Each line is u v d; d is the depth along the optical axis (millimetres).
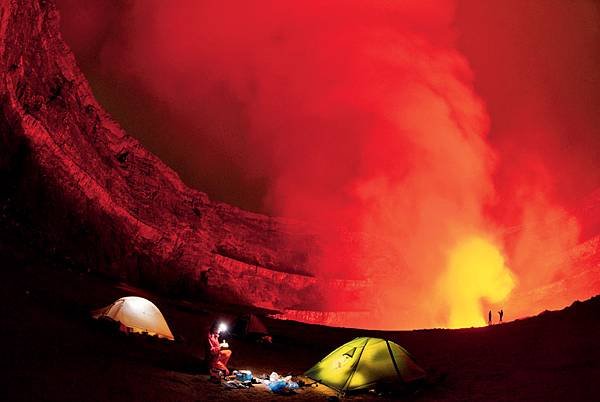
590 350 13297
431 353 17031
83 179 35906
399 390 11047
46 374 8211
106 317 13641
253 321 20500
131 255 38375
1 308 11531
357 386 11117
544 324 18484
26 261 18938
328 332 26641
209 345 11625
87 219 33688
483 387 11484
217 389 10211
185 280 44344
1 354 8586
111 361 10211
